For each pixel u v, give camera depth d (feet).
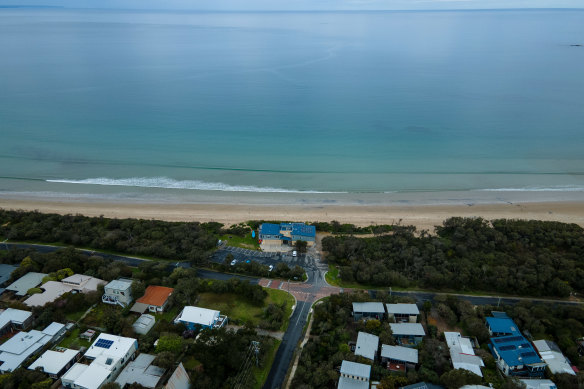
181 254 333.01
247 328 246.47
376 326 248.93
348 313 267.59
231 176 507.30
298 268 310.45
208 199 448.65
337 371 219.00
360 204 439.63
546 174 513.45
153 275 297.94
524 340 234.79
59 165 531.50
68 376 209.26
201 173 514.68
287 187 480.23
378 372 217.36
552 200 446.60
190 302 277.03
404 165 540.11
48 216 381.19
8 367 214.48
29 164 532.73
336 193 466.29
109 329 247.70
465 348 232.94
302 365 225.56
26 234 350.64
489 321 252.01
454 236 358.23
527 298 288.10
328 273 317.01
